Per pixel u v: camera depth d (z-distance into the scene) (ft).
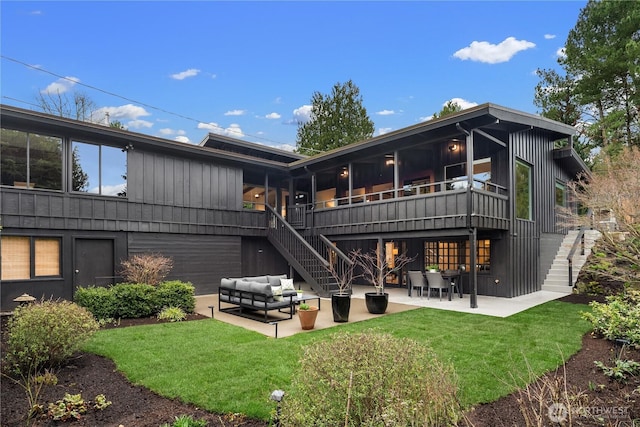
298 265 40.93
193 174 40.98
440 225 32.63
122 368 15.89
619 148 50.78
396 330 22.33
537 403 12.01
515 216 36.88
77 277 32.68
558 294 37.14
